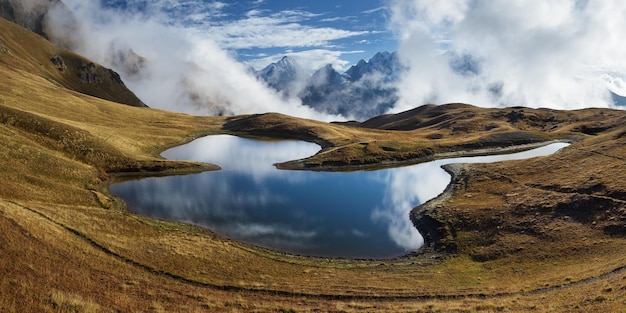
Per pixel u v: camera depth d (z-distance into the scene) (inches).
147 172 3550.7
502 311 1194.0
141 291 1240.8
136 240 1764.3
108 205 2484.0
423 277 1717.5
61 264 1234.0
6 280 1003.9
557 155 3540.8
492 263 1882.4
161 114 6722.4
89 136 3698.3
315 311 1266.0
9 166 2385.6
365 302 1391.5
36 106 4384.8
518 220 2250.2
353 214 2770.7
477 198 2896.2
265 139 5944.9
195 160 4338.1
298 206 2918.3
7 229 1306.6
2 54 7175.2
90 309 971.3
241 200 2994.6
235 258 1796.3
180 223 2326.5
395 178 3932.1
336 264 1898.4
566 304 1125.1
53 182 2493.8
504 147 5447.8
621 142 3432.6
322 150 5162.4
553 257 1812.3
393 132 7140.8
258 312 1219.9
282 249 2112.5
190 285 1401.3
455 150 5241.1
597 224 2004.2
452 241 2202.3
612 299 1045.2
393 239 2319.1
